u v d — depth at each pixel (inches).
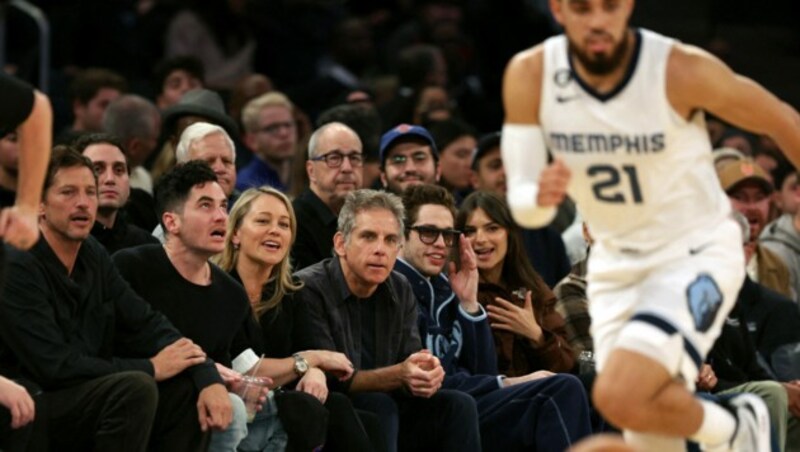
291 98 1120.2
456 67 1173.7
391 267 639.1
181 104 797.2
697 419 459.5
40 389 563.8
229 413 572.7
